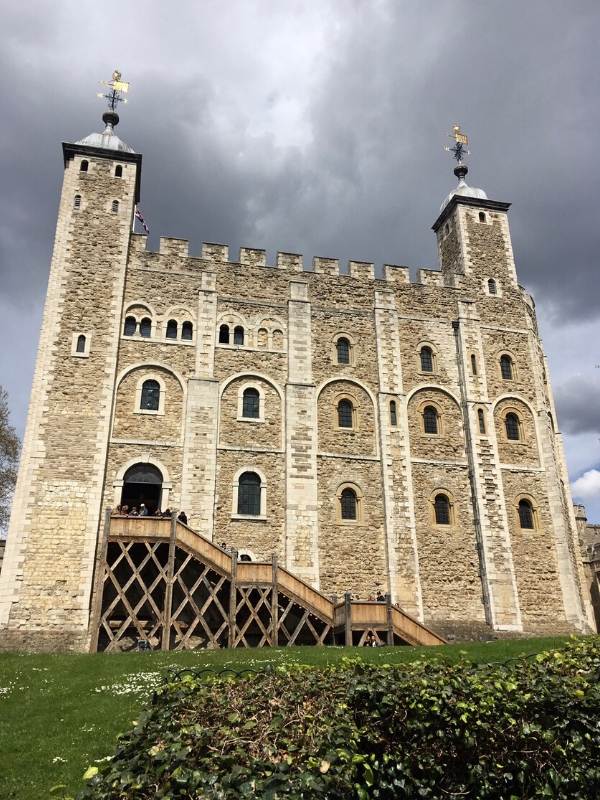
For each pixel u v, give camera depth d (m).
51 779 10.48
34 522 24.28
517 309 33.91
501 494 29.98
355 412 29.84
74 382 26.53
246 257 30.95
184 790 6.03
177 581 24.47
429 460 29.89
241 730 6.79
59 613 23.38
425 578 27.97
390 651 19.14
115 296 28.27
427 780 7.27
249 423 28.27
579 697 7.81
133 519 22.73
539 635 28.00
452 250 35.44
